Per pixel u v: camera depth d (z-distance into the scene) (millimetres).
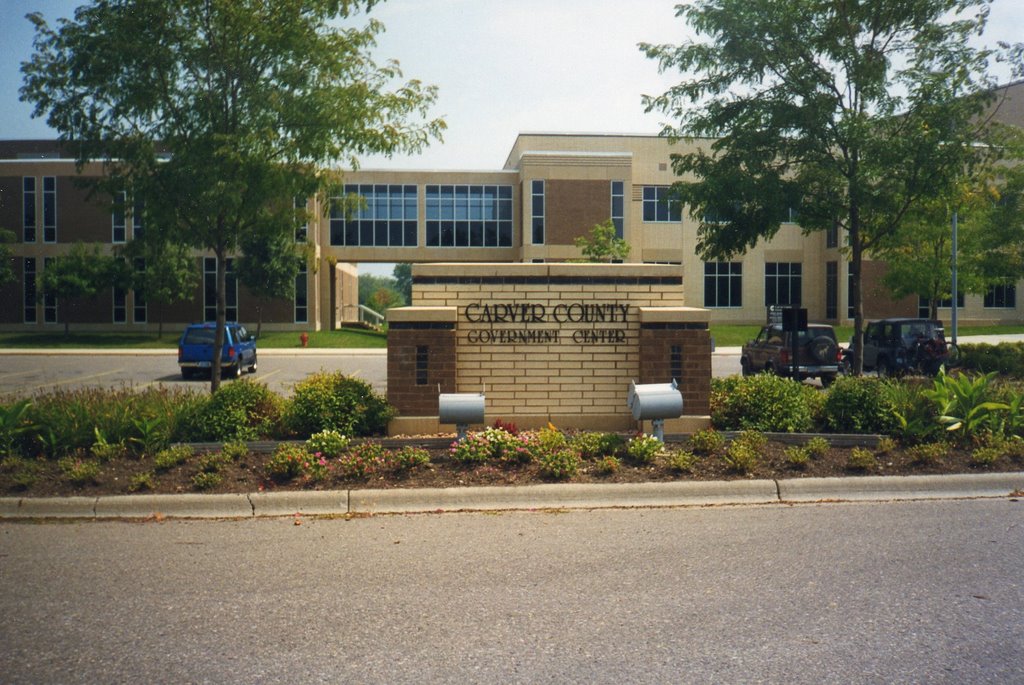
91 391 11641
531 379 11781
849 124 14273
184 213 13688
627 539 7148
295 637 5043
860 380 11734
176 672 4566
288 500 8328
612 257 43188
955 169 14680
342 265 65375
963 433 10359
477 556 6672
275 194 13625
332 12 13375
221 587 5957
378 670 4582
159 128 13531
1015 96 48344
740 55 14688
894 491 8867
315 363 34812
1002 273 28984
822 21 14891
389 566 6426
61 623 5277
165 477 8961
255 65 13422
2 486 8648
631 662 4664
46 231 51438
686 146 54125
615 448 9820
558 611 5449
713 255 16406
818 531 7363
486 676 4500
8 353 39094
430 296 11727
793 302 56312
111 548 6984
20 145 74875
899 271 35375
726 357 36156
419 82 13836
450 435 11258
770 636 5012
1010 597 5652
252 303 52562
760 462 9484
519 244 52875
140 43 12719
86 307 52156
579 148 54312
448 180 52656
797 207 15594
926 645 4875
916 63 14945
